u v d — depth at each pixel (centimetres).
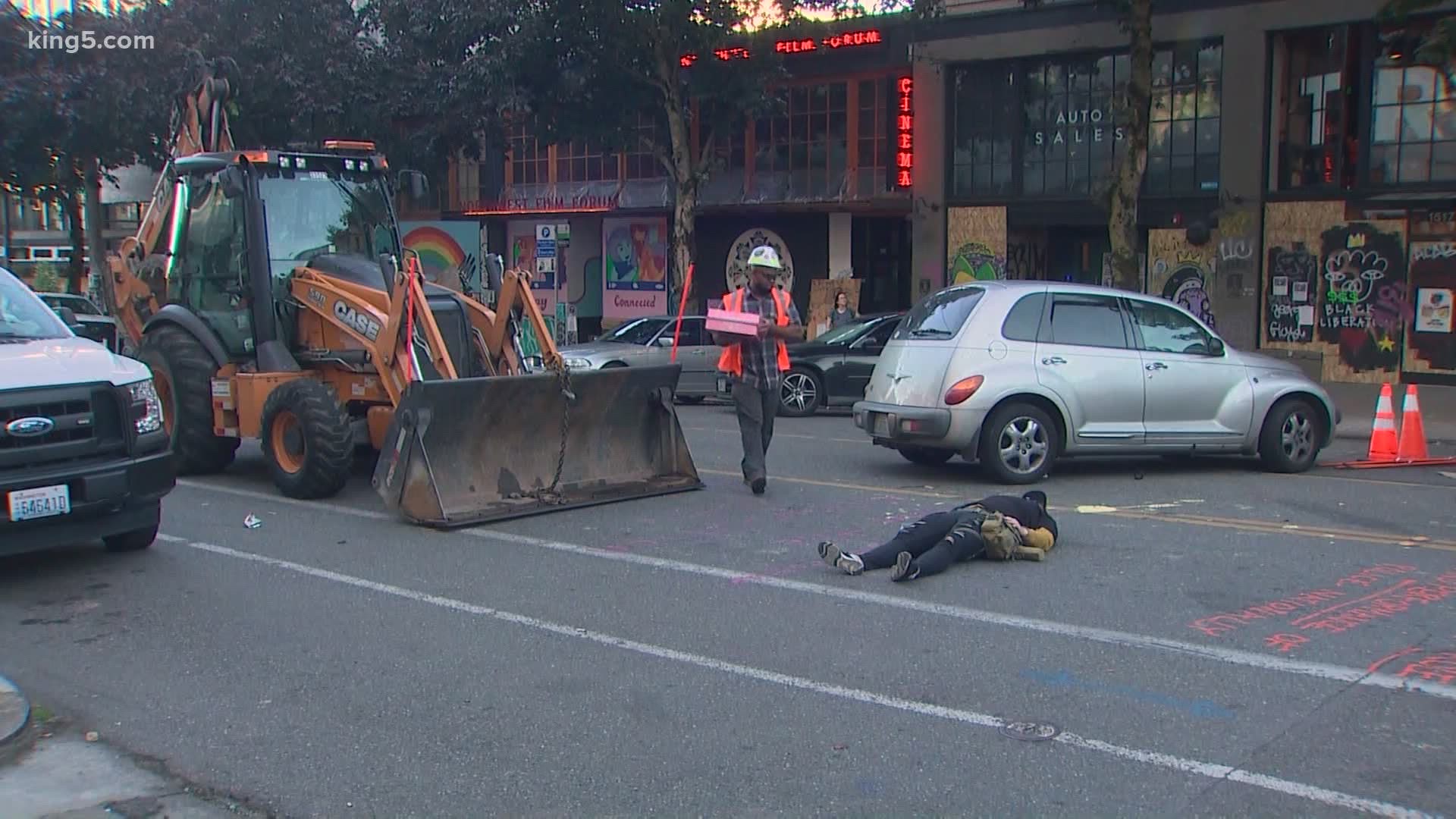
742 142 2730
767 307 1063
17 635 696
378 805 473
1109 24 2177
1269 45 2077
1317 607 705
